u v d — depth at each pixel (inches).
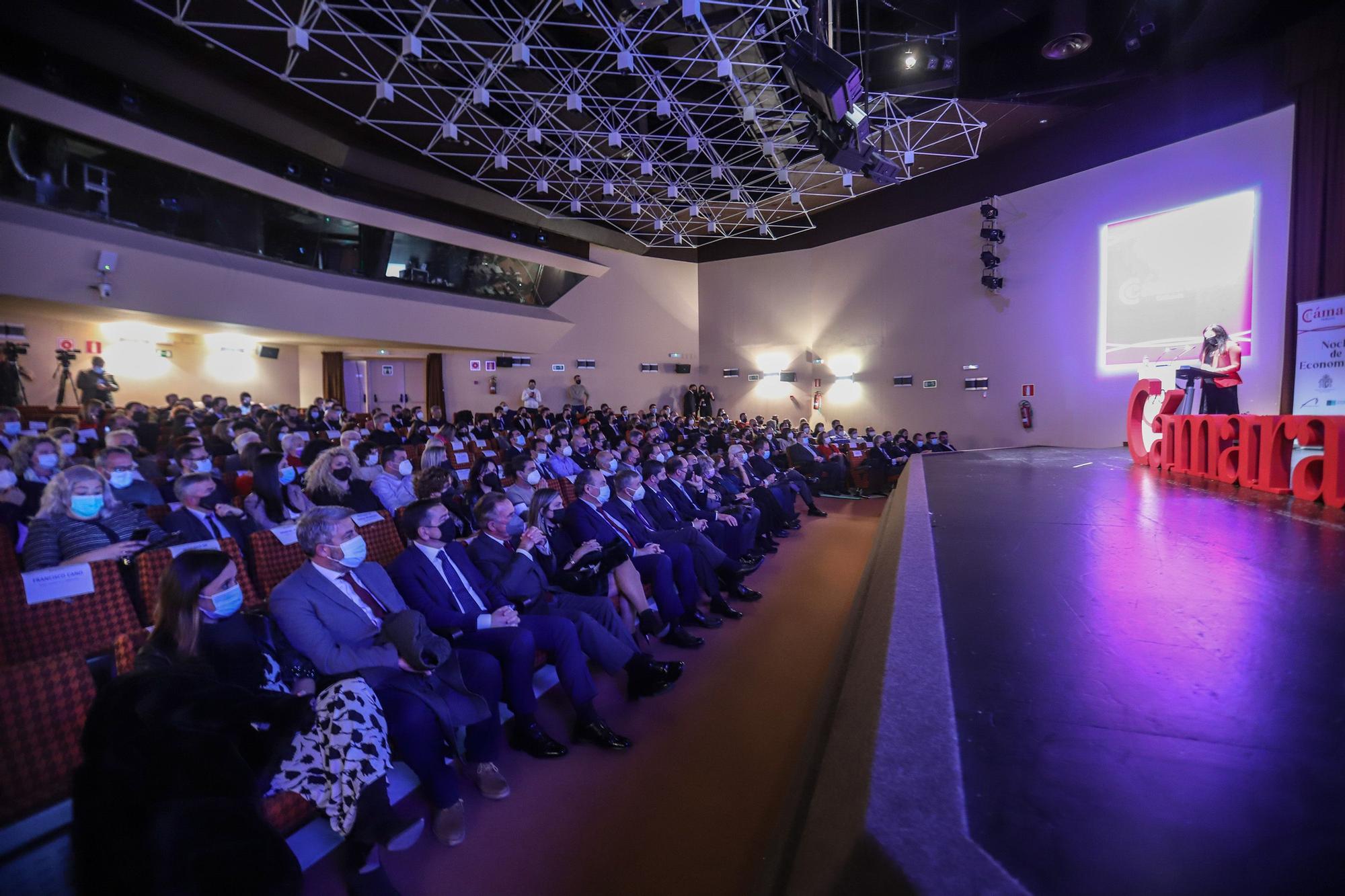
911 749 42.9
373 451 212.1
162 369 487.8
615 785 95.6
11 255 319.9
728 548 220.4
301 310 468.8
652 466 202.5
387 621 85.4
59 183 334.0
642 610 144.9
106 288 358.0
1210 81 386.0
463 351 645.9
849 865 33.4
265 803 71.3
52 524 119.6
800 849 42.8
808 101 285.1
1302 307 216.4
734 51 315.6
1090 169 455.5
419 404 676.1
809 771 60.4
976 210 539.8
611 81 401.4
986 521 136.5
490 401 665.6
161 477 213.9
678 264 762.2
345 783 70.6
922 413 587.8
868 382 636.7
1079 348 469.7
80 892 44.8
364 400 676.7
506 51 337.1
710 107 416.8
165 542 115.7
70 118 323.3
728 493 267.3
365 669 84.0
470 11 314.3
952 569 94.6
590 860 79.0
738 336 743.7
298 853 76.9
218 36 331.3
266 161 427.8
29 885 61.3
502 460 345.4
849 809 38.6
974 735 44.6
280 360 581.9
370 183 498.9
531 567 128.6
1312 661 56.5
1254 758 40.3
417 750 82.1
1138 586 83.2
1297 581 83.9
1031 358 502.9
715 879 75.2
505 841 82.7
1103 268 451.2
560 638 109.9
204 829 46.3
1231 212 378.6
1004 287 519.2
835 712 67.4
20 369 391.9
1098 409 458.6
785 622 170.2
